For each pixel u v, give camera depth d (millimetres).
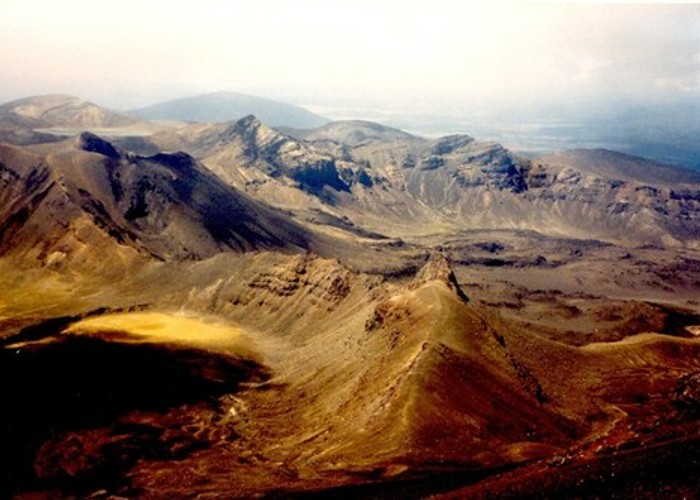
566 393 122375
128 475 100562
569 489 50031
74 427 123000
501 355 121000
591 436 100000
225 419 128500
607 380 136625
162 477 98062
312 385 137625
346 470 84000
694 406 114250
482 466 80625
